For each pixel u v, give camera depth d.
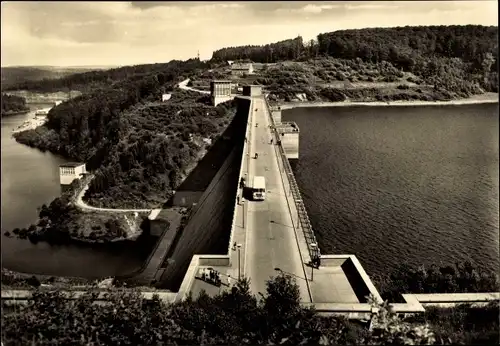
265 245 47.72
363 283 37.88
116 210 104.81
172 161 121.25
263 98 181.12
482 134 151.62
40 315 29.33
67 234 96.44
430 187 98.62
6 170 149.62
